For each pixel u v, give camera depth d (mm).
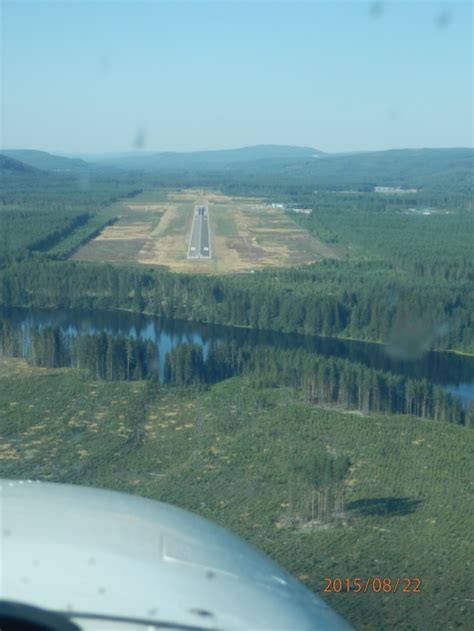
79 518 3451
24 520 3342
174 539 3473
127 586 2977
